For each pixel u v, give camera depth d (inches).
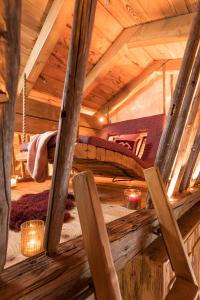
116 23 92.6
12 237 41.9
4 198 21.1
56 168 26.7
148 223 45.0
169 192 67.8
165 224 35.9
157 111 138.3
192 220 64.7
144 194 83.2
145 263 40.1
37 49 88.7
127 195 62.2
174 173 66.7
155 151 110.3
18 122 104.7
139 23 92.4
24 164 111.3
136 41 93.4
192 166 77.6
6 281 22.9
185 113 55.2
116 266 33.4
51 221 27.5
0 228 21.5
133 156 76.8
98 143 61.0
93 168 81.8
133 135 125.0
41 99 122.3
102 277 22.4
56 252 29.2
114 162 68.1
